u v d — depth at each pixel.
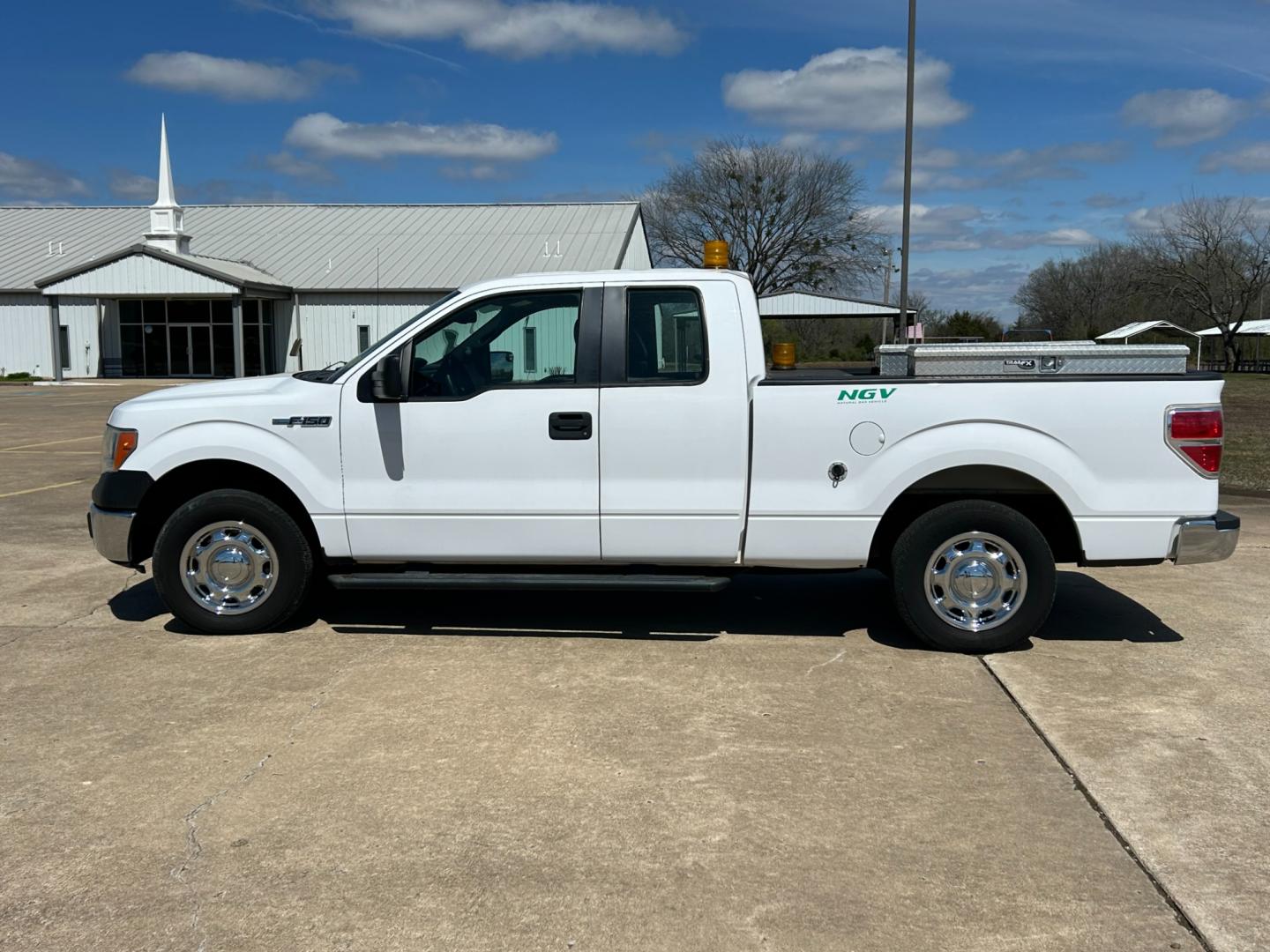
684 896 3.31
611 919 3.18
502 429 5.69
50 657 5.64
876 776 4.17
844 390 5.53
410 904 3.26
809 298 43.97
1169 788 4.07
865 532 5.61
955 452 5.50
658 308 5.68
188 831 3.71
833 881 3.40
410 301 39.22
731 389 5.58
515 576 5.72
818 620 6.46
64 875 3.42
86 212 47.88
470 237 42.34
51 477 12.83
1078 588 7.36
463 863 3.50
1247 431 19.55
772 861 3.52
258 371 39.47
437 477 5.76
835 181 53.09
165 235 38.78
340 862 3.51
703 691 5.14
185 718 4.76
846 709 4.91
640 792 4.03
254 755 4.36
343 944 3.05
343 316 39.69
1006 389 5.48
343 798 3.97
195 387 6.27
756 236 53.94
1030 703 4.98
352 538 5.85
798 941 3.06
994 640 5.68
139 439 5.89
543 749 4.43
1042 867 3.48
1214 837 3.69
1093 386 5.46
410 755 4.37
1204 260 58.88
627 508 5.67
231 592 6.01
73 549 8.45
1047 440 5.49
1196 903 3.27
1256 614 6.65
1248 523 10.00
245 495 5.90
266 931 3.12
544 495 5.70
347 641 5.96
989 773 4.20
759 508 5.62
